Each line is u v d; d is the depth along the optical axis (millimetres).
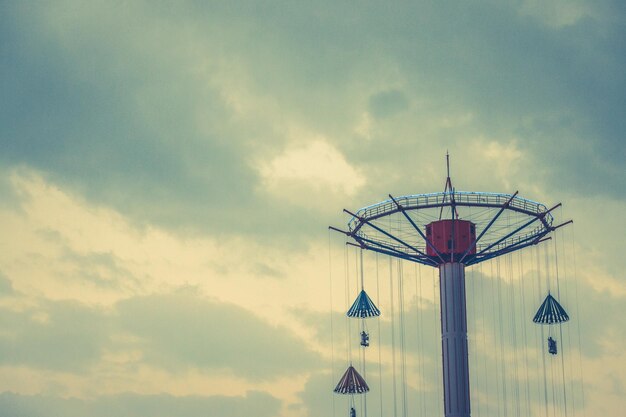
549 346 114812
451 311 115062
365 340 118812
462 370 114375
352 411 118062
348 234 114875
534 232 115750
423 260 117562
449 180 114750
